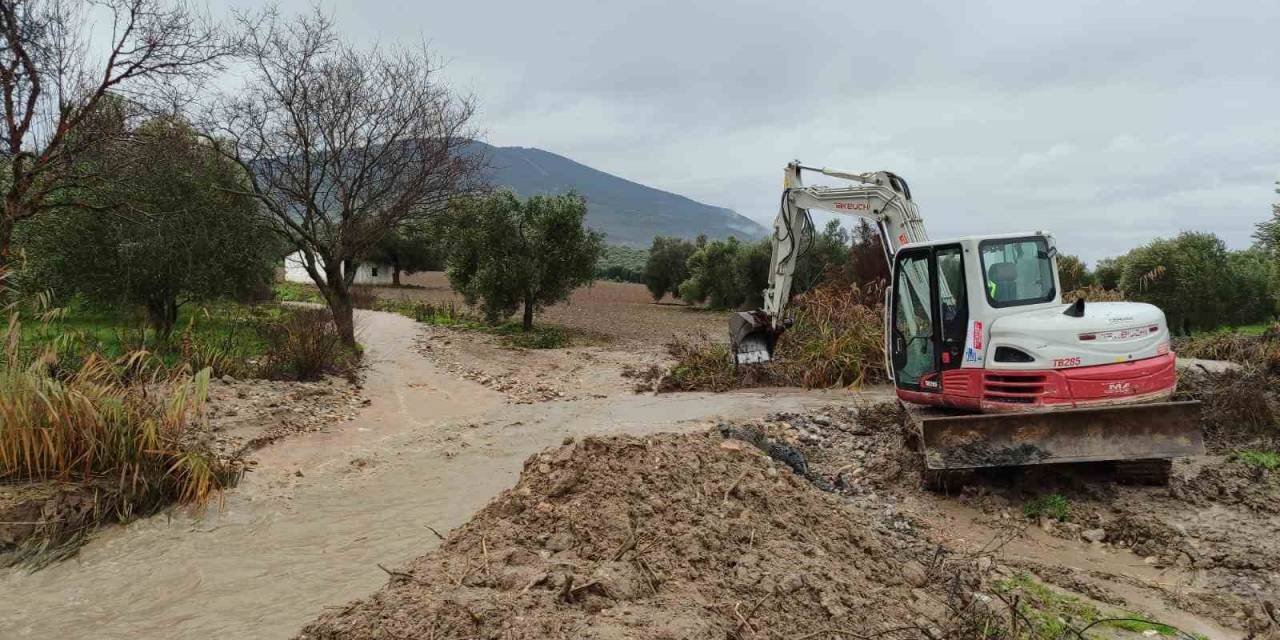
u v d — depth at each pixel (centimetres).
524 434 1035
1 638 456
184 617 484
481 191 1744
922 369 854
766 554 450
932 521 689
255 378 1225
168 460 729
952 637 412
